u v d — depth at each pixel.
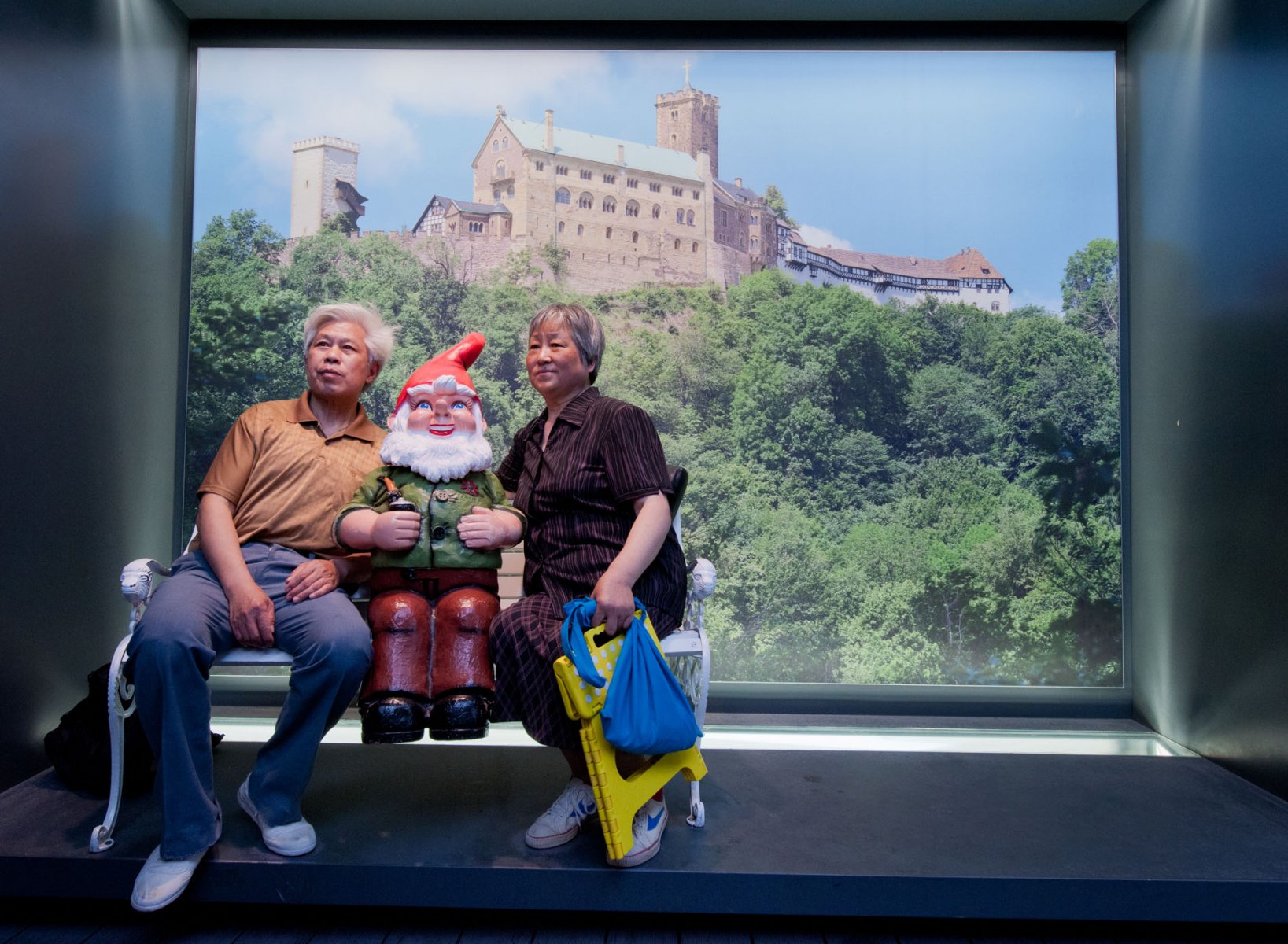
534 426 2.20
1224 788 2.38
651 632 1.83
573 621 1.76
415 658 1.91
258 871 1.81
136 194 2.90
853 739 2.87
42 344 2.43
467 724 1.83
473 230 3.25
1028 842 1.99
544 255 3.25
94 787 2.23
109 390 2.77
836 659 3.24
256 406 2.21
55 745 2.27
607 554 1.97
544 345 2.07
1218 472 2.64
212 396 3.21
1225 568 2.60
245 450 2.11
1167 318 2.94
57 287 2.49
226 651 1.93
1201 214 2.74
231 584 1.91
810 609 3.24
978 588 3.23
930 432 3.25
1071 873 1.82
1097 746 2.80
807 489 3.25
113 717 1.89
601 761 1.74
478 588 1.98
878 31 3.17
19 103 2.32
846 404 3.25
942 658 3.23
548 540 2.02
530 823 2.06
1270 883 1.79
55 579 2.50
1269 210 2.39
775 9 3.06
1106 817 2.15
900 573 3.24
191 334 3.20
